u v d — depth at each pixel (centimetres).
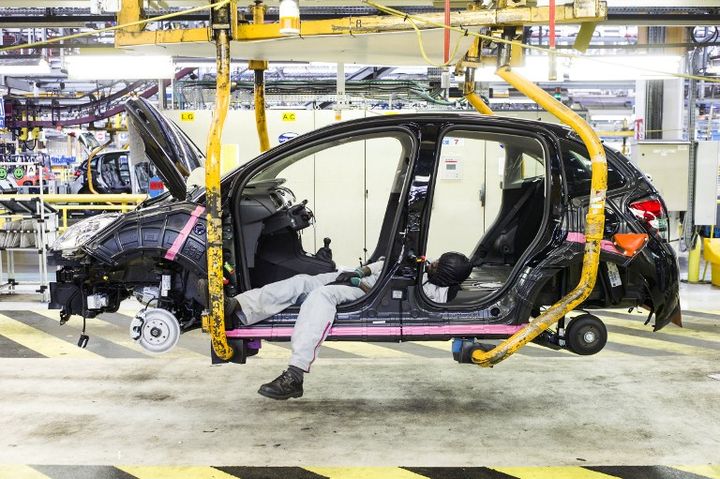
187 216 361
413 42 387
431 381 438
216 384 433
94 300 384
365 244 838
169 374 456
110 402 397
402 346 545
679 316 388
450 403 394
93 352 517
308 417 371
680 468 301
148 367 473
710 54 1399
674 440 335
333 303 347
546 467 303
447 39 348
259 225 379
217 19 343
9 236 724
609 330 590
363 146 825
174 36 375
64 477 293
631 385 426
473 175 830
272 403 395
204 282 345
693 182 859
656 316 386
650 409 381
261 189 413
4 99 1698
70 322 629
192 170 400
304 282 364
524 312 354
